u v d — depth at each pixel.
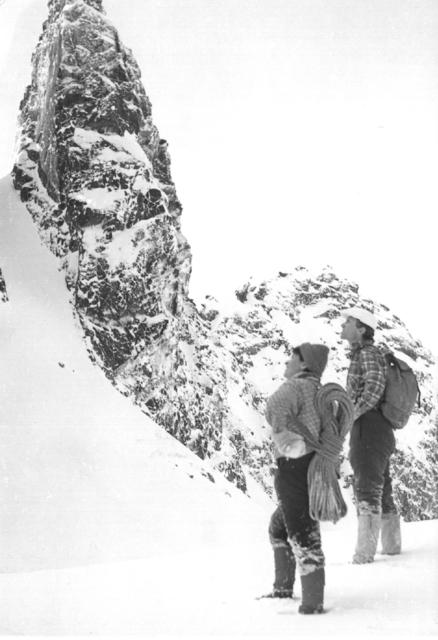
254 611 4.61
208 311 71.25
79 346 29.67
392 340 77.44
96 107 33.91
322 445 4.61
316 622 4.18
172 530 21.56
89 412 25.94
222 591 5.27
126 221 32.28
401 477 57.38
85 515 21.06
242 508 24.92
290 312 75.38
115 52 34.94
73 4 35.03
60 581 5.89
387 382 6.08
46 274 31.56
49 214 33.38
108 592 5.36
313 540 4.57
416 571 5.35
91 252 31.80
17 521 19.86
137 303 31.92
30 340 27.64
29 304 29.52
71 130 33.44
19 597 5.29
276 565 5.01
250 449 53.03
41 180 34.53
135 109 34.94
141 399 31.53
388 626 3.93
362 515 5.97
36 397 25.16
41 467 22.27
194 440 35.78
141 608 4.81
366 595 4.78
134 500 22.47
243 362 67.69
